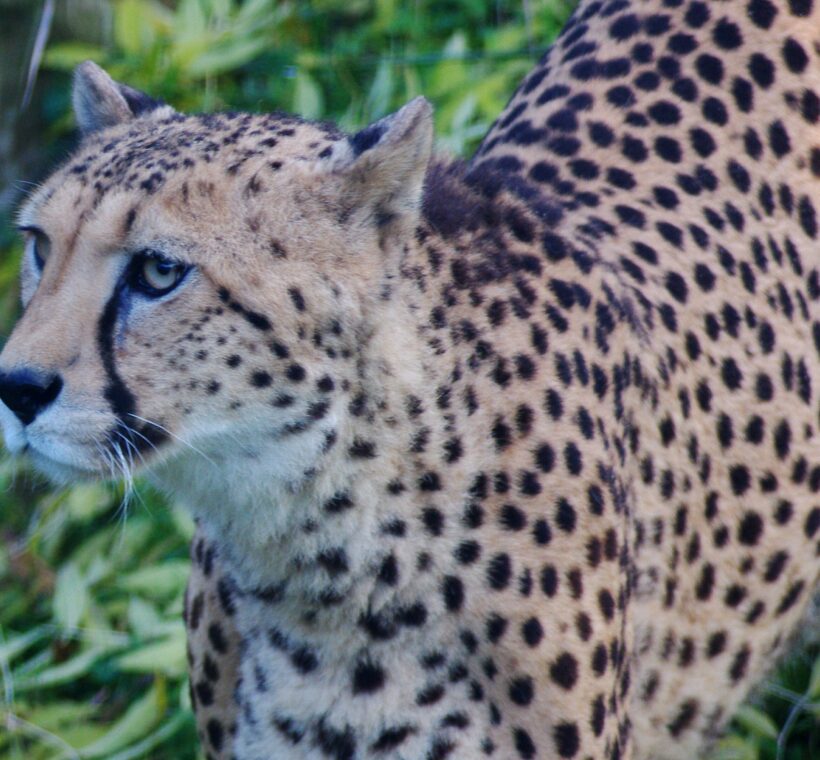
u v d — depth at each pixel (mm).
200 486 6613
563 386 6742
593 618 6648
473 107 11000
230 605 7043
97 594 9883
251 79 12234
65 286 6316
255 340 6309
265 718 6879
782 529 7801
